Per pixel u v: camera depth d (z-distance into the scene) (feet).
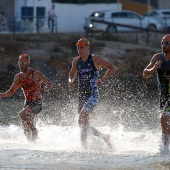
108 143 73.10
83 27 257.96
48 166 59.41
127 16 260.21
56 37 214.48
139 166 59.93
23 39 215.51
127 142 77.46
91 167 59.21
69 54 205.98
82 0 280.31
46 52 205.67
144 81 156.66
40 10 269.44
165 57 70.54
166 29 253.44
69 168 58.70
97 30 205.98
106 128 91.97
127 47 181.37
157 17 269.85
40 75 78.13
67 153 66.85
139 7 338.95
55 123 96.22
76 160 62.54
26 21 243.81
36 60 199.21
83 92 75.15
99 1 287.07
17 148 71.20
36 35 215.51
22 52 208.64
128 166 59.88
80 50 74.69
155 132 87.66
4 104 127.54
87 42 74.84
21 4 267.39
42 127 90.43
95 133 73.31
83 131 73.10
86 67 74.84
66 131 86.12
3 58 195.52
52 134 83.66
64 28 273.95
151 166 59.98
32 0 267.80
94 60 74.74
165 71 70.44
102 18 255.91
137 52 180.65
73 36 212.23
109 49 180.24
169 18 264.52
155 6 359.66
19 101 133.80
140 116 108.68
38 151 67.82
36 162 61.26
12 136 82.89
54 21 250.16
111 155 65.87
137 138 81.05
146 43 189.06
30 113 77.87
